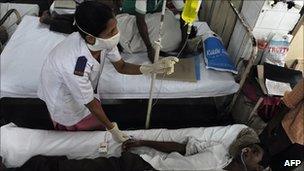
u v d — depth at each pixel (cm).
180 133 189
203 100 264
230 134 190
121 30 219
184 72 209
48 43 222
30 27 235
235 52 225
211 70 215
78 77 132
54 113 163
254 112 209
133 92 202
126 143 177
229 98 238
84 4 121
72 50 131
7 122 225
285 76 200
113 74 201
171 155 171
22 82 190
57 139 176
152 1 218
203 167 165
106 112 243
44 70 142
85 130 187
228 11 229
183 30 224
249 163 170
